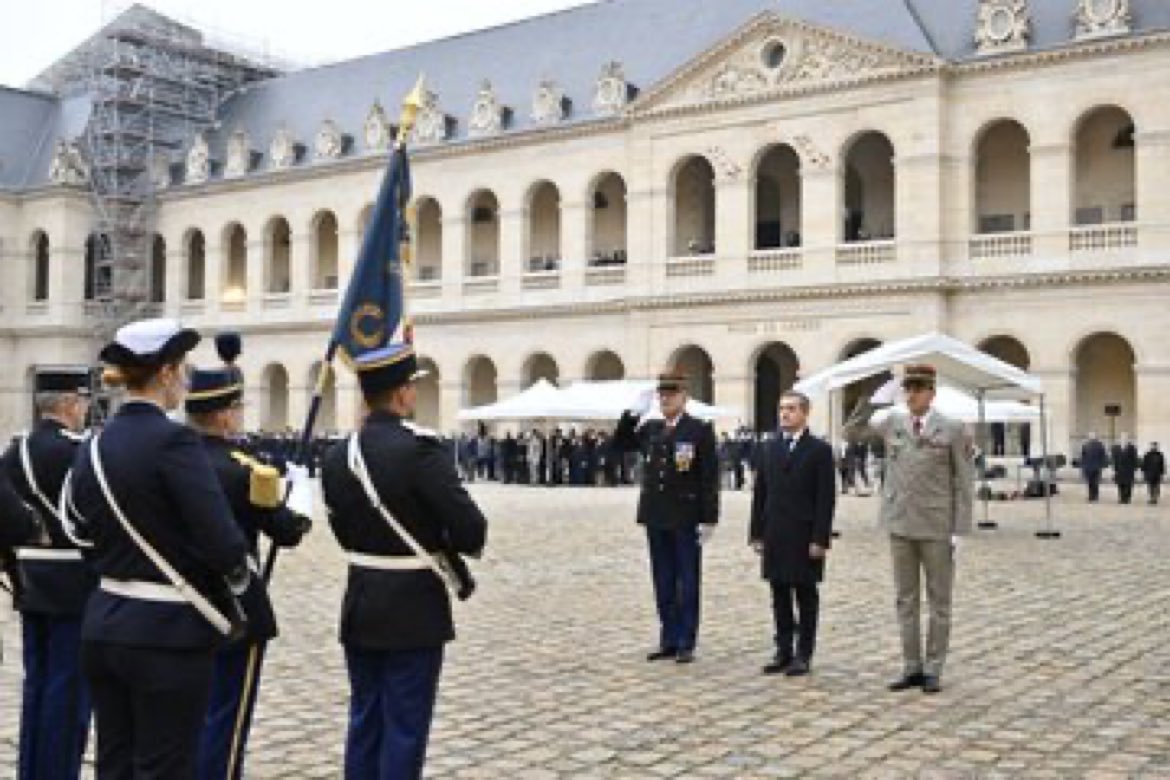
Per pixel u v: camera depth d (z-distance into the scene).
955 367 27.31
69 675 8.66
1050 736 10.42
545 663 13.59
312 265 68.38
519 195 61.41
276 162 69.62
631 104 56.75
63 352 73.12
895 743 10.23
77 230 73.81
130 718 6.40
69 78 84.44
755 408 55.16
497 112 62.53
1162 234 45.66
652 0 63.06
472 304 62.69
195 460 6.35
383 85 70.62
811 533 12.88
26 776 8.64
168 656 6.25
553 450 51.72
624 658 13.90
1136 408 46.44
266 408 70.19
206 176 72.38
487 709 11.45
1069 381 47.41
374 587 7.35
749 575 21.12
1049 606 17.48
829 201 51.88
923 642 14.84
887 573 21.14
